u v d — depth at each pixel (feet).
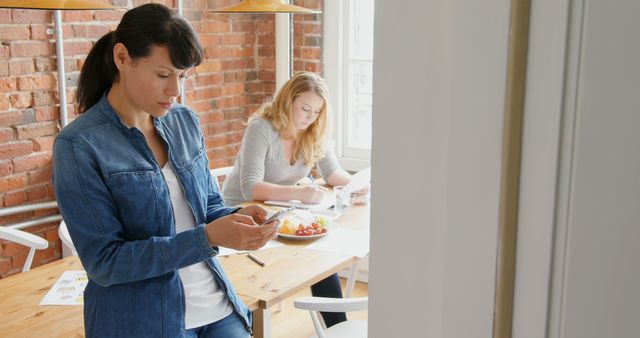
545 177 2.13
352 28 13.88
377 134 2.50
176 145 5.88
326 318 9.36
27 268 8.51
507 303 2.28
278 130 10.50
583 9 1.97
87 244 5.20
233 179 10.65
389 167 2.49
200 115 13.83
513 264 2.25
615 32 1.90
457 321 2.40
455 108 2.25
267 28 14.44
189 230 5.42
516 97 2.13
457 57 2.22
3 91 10.71
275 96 10.52
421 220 2.44
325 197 10.44
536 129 2.12
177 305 5.64
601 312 2.07
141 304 5.48
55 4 6.91
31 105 11.10
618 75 1.91
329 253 8.03
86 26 11.64
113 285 5.44
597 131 1.98
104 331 5.46
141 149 5.49
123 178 5.31
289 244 8.32
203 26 13.56
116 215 5.35
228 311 6.19
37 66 11.09
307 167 10.93
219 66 14.01
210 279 6.09
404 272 2.53
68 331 6.10
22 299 6.77
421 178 2.41
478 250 2.30
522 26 2.08
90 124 5.31
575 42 2.01
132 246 5.24
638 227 1.94
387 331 2.62
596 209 2.02
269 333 7.06
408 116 2.40
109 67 5.45
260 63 14.71
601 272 2.04
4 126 10.80
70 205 5.15
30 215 11.37
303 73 10.40
